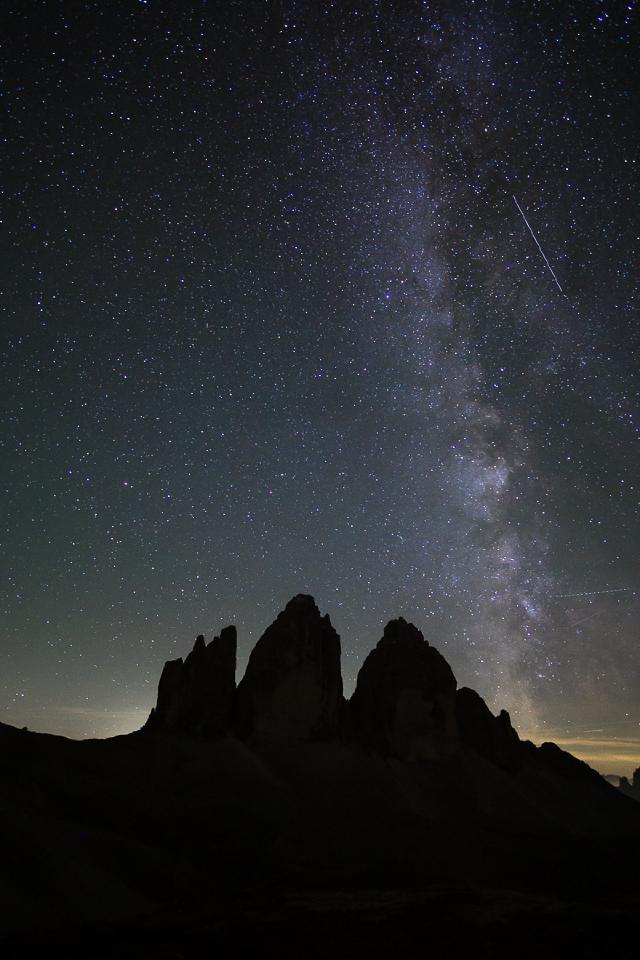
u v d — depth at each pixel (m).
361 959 22.70
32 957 21.47
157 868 32.56
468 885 36.56
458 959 23.30
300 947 23.52
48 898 26.86
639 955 25.11
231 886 33.66
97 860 31.28
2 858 28.14
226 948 23.09
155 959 21.47
